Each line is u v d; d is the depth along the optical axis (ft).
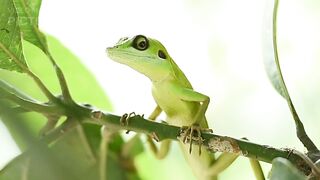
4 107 1.11
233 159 1.36
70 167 1.24
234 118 1.84
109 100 1.33
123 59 1.36
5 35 1.14
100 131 1.32
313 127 1.75
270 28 1.18
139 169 1.40
